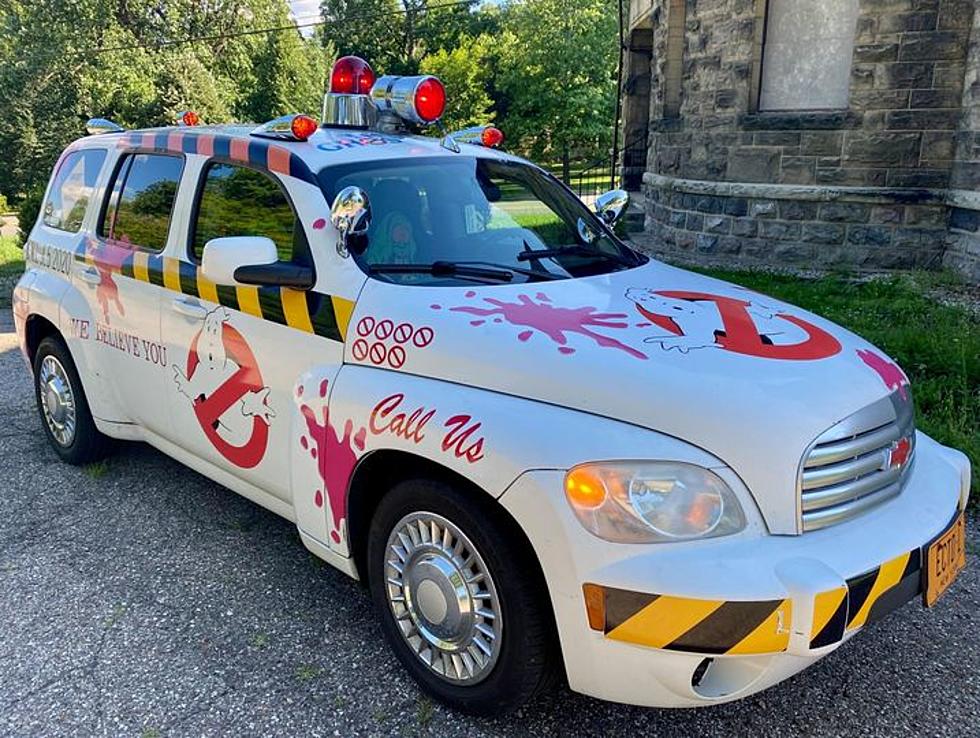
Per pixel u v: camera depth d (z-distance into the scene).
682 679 2.33
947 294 9.11
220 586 3.70
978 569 3.79
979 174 9.76
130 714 2.87
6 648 3.26
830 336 3.04
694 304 3.16
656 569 2.28
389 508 2.90
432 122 4.30
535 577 2.55
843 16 10.73
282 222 3.44
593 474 2.36
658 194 14.29
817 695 2.96
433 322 2.88
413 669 2.96
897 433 2.71
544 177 4.29
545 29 43.09
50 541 4.14
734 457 2.38
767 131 11.42
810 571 2.28
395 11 55.19
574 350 2.66
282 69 44.97
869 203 10.88
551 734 2.77
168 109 34.94
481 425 2.56
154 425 4.26
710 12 11.82
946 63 10.09
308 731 2.78
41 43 35.72
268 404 3.38
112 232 4.41
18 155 35.88
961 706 2.90
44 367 5.09
